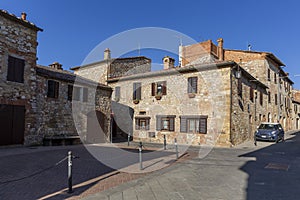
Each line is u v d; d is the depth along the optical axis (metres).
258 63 24.84
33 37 13.52
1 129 11.74
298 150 13.30
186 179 6.57
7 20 12.09
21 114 12.67
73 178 6.77
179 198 4.96
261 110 23.64
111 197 5.04
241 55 25.70
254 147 15.28
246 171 7.62
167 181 6.35
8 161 8.68
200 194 5.23
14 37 12.42
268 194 5.22
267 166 8.48
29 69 13.17
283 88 31.92
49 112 14.33
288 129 33.62
